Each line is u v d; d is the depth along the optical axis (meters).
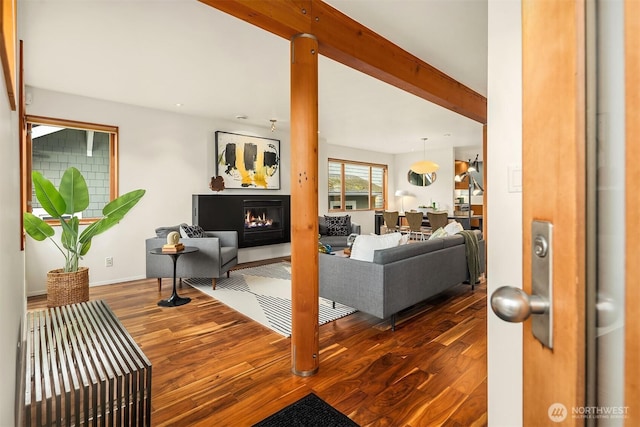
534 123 0.47
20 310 1.72
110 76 3.50
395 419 1.65
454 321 3.01
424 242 3.28
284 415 1.69
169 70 3.35
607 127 0.40
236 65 3.24
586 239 0.40
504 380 1.21
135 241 4.58
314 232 2.07
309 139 2.05
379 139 7.18
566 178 0.42
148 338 2.63
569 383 0.42
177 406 1.77
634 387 0.39
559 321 0.43
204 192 5.23
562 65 0.42
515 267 1.15
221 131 5.37
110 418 1.31
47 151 4.01
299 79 2.05
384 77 2.78
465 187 9.25
